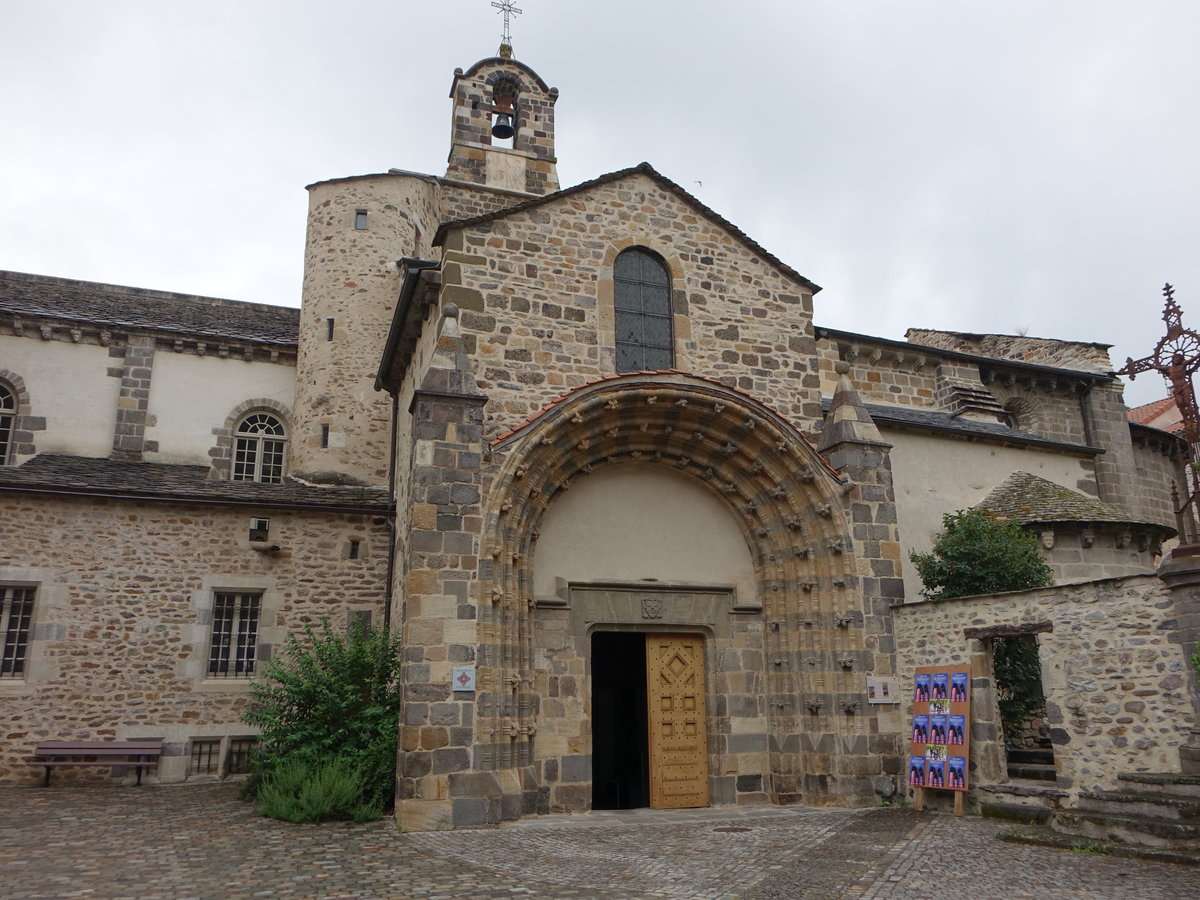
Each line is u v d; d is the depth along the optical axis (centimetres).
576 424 1251
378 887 727
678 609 1335
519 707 1163
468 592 1115
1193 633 893
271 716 1224
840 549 1312
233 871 784
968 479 1703
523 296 1299
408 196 2045
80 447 1791
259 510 1608
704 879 769
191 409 1903
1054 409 2067
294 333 2088
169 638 1502
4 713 1393
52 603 1447
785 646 1338
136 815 1105
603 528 1326
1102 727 971
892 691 1270
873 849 902
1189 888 704
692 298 1406
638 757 1728
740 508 1402
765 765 1317
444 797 1041
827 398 1764
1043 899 680
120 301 2006
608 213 1391
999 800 1075
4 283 1914
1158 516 2211
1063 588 1038
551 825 1081
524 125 2281
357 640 1284
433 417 1159
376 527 1678
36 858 837
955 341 2361
